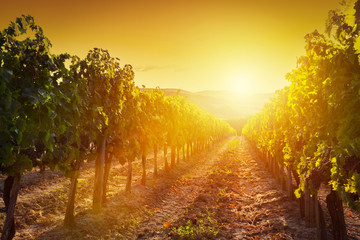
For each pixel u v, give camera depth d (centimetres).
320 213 609
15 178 482
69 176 625
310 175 511
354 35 366
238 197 1106
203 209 931
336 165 410
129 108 964
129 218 789
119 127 870
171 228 743
